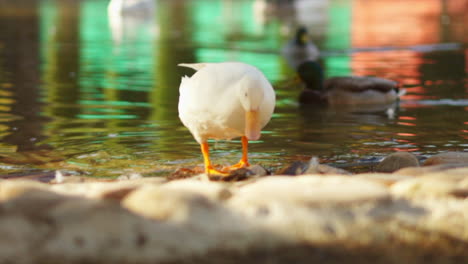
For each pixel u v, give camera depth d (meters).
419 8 51.06
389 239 4.49
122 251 4.21
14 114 11.52
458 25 34.69
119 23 37.62
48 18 39.34
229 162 7.97
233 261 4.23
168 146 8.93
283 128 10.39
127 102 12.96
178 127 10.28
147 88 14.98
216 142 9.15
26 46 24.98
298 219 4.50
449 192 4.77
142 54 22.73
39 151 8.59
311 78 14.70
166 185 5.06
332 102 13.28
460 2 56.28
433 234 4.55
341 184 4.88
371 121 11.09
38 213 4.29
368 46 25.48
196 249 4.27
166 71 18.19
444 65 19.19
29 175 7.20
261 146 8.95
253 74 6.75
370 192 4.73
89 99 13.34
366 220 4.55
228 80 6.68
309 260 4.29
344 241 4.44
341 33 31.50
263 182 5.01
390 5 55.34
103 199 4.56
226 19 41.75
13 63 19.89
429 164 7.29
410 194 4.81
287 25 36.69
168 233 4.28
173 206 4.38
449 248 4.48
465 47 24.05
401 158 7.31
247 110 6.52
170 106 12.44
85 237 4.21
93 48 24.66
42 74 17.52
